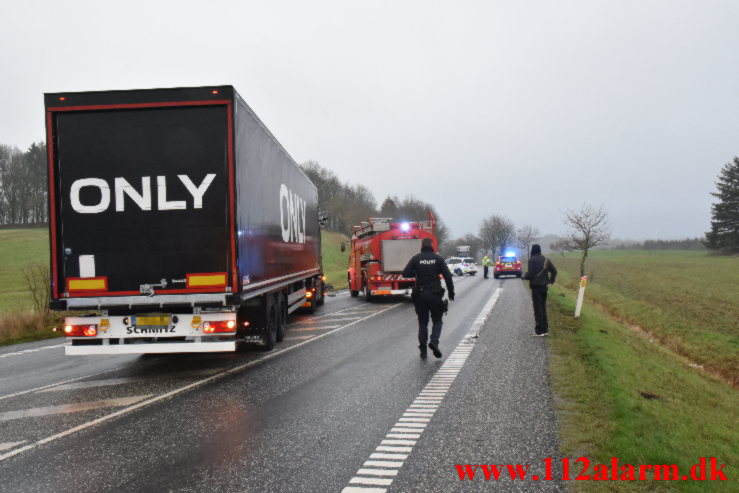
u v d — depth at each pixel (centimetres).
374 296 2303
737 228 8381
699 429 611
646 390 758
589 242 2725
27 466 479
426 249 979
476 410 619
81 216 827
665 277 4150
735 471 470
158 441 540
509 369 837
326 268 6078
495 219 10975
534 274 1170
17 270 4659
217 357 1038
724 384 1119
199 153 830
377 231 2212
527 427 554
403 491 411
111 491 422
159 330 845
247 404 676
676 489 408
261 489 419
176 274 828
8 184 8831
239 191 844
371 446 511
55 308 823
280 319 1195
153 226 829
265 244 1023
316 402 676
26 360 1112
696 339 1669
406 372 841
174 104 823
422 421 584
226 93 823
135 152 830
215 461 481
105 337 847
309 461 476
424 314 955
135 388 792
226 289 828
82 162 827
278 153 1171
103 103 823
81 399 733
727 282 3675
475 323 1436
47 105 821
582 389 701
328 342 1177
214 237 830
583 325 1319
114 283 827
